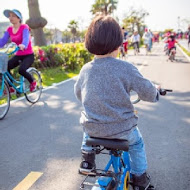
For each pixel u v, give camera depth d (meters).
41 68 11.16
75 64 11.93
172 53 14.59
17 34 5.43
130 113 1.88
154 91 1.86
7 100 5.28
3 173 3.17
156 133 4.21
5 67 4.86
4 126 4.75
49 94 7.14
